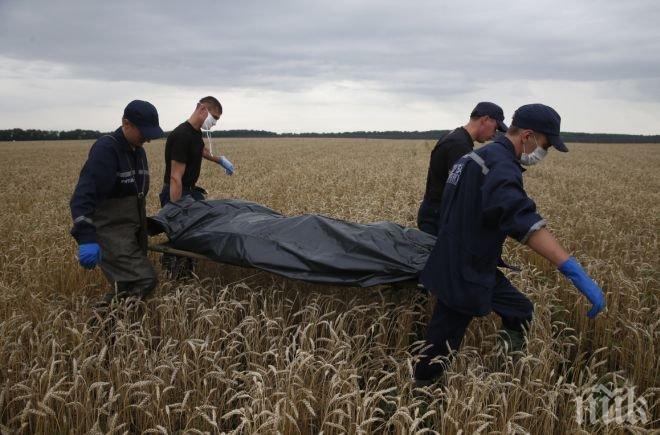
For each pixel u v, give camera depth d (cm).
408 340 429
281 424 296
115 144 421
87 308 431
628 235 740
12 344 351
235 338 380
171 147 621
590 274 532
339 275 416
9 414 345
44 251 592
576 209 994
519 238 317
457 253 346
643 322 471
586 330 481
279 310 431
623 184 1764
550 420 320
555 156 3778
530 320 401
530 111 334
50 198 1216
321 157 3016
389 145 5116
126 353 373
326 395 335
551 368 383
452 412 300
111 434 273
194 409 330
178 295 420
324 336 433
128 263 436
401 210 827
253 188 1241
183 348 363
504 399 298
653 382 378
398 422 286
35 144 5441
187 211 516
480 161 341
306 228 452
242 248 448
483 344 410
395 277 408
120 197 438
